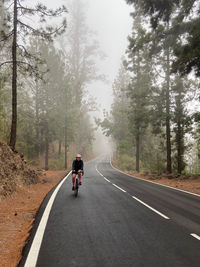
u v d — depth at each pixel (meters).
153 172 23.16
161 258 3.78
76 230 5.07
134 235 4.84
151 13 13.57
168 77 20.84
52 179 15.45
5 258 3.76
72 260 3.66
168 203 8.34
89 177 18.55
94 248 4.13
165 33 14.25
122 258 3.75
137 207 7.53
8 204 7.25
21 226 5.41
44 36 13.70
